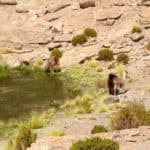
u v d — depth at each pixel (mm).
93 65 125062
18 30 147250
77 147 46125
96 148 45844
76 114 84875
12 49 142000
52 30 147125
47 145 51125
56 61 125250
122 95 94188
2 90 107188
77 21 150500
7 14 153375
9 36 145875
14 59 132625
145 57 125500
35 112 89250
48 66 124875
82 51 133875
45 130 74062
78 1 157875
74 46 138625
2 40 144750
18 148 62469
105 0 155875
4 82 114750
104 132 58250
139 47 132750
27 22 150375
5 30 148000
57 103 95562
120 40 137125
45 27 147625
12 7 155875
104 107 83875
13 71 125312
